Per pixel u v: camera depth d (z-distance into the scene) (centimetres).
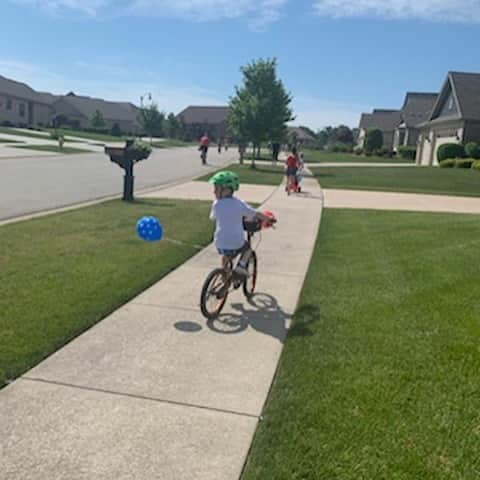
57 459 306
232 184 559
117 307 557
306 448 321
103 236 912
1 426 335
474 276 689
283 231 1064
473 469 304
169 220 1127
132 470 300
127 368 421
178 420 351
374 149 6825
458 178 2845
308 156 6275
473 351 464
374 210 1459
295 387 398
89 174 2283
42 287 604
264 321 541
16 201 1351
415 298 607
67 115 10331
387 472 300
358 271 741
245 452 319
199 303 585
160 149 6028
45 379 396
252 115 3378
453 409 368
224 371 424
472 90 4016
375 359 448
